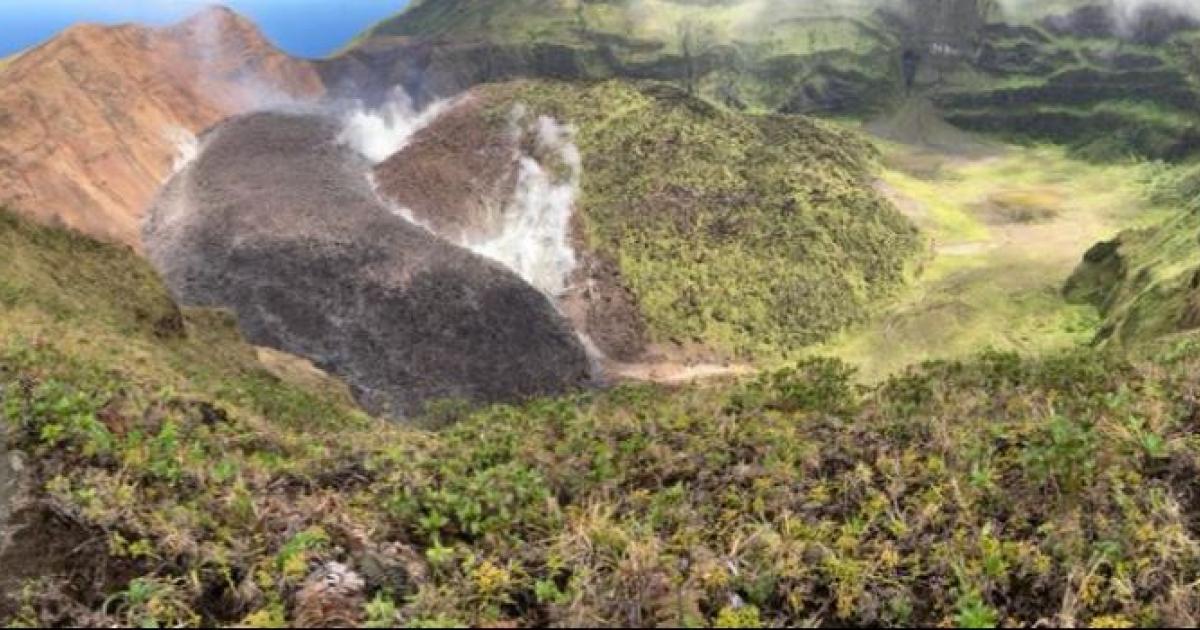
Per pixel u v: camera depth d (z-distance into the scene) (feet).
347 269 258.16
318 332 246.06
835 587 24.17
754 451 33.40
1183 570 23.61
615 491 30.63
